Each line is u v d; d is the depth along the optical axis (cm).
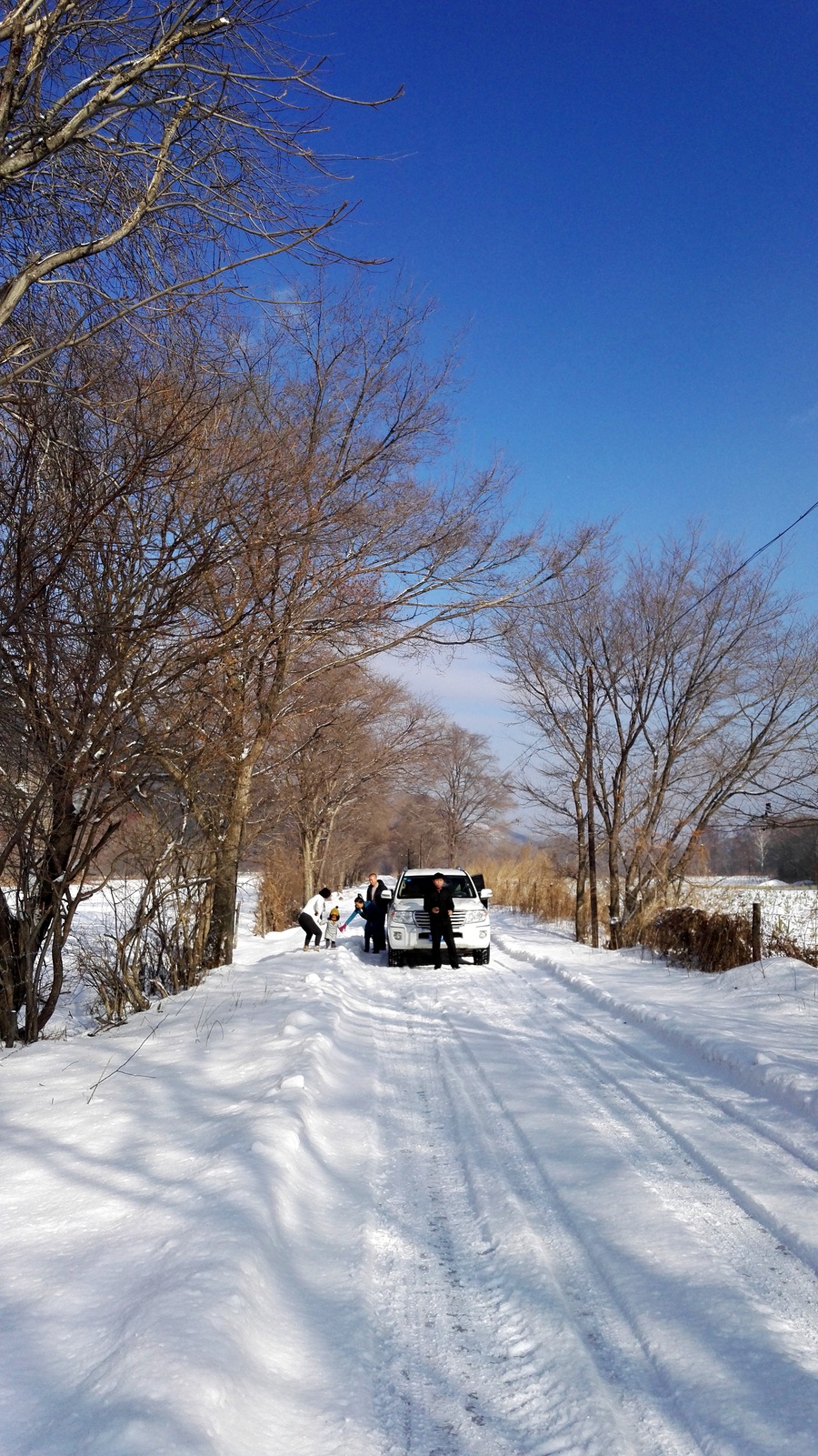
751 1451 284
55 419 712
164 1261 377
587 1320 371
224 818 1466
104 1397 279
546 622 1848
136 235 715
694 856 2136
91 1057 809
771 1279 404
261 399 1041
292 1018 940
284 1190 469
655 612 2164
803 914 1880
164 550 770
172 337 789
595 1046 918
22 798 805
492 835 6888
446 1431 299
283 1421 297
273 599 1009
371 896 2214
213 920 1531
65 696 787
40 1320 341
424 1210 489
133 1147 550
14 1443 264
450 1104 700
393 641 1323
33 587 699
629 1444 290
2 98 592
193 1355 296
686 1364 334
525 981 1478
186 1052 825
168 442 750
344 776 2962
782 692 2094
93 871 1049
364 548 1219
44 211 707
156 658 829
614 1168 546
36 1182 490
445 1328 367
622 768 2197
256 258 689
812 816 2098
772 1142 590
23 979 898
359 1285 397
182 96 625
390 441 1229
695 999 1178
